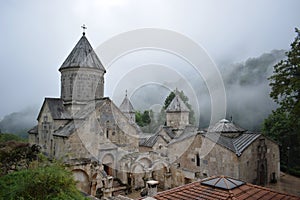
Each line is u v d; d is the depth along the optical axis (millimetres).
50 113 25344
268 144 26297
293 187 24469
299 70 17438
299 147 33781
